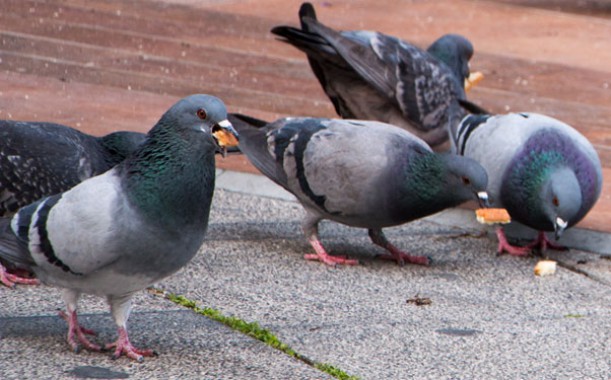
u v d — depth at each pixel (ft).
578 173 38.11
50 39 65.10
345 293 34.17
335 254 38.45
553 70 65.62
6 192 32.37
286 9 76.33
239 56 65.05
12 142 32.50
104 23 69.72
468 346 29.99
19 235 26.32
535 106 58.49
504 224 42.06
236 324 30.35
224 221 40.55
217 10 74.84
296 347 29.17
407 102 46.29
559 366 28.99
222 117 25.62
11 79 56.75
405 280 36.01
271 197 43.78
